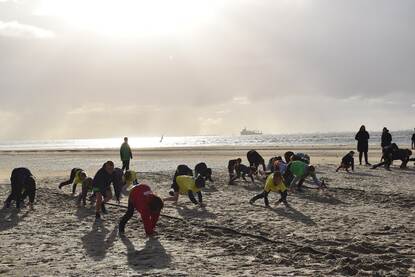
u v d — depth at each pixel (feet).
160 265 25.63
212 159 125.29
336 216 40.19
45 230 35.58
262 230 34.73
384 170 80.59
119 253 28.45
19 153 205.05
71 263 26.25
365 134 90.27
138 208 33.14
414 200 48.08
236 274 23.82
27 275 24.03
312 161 104.17
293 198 51.06
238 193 55.62
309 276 23.50
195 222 37.81
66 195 54.39
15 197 45.96
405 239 31.58
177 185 46.93
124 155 79.87
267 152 153.58
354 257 27.14
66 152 202.18
